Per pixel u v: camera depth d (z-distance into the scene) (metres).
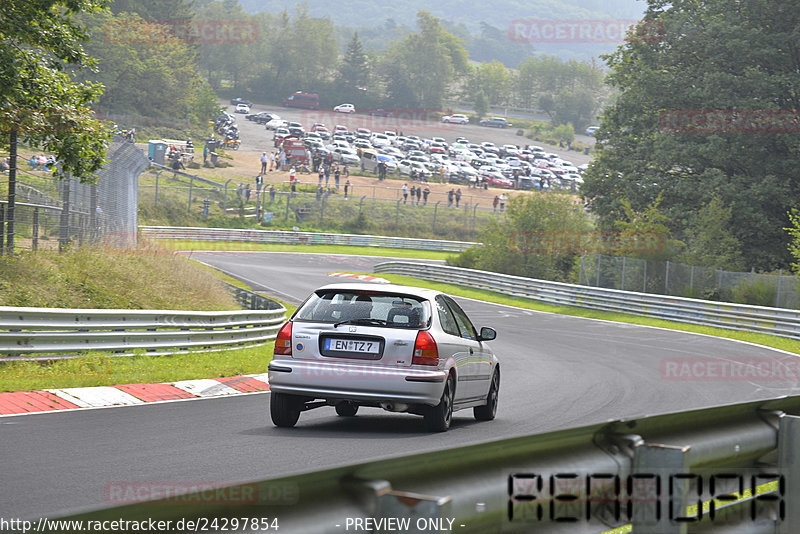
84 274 72.88
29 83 68.88
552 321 119.56
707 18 171.62
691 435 15.35
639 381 61.97
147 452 30.09
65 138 70.62
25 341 49.78
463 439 35.06
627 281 142.62
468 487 11.03
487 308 135.50
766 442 17.00
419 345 35.56
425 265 180.38
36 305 62.94
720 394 56.31
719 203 149.50
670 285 138.88
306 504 9.07
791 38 156.38
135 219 118.62
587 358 77.50
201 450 30.83
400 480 10.16
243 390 49.50
